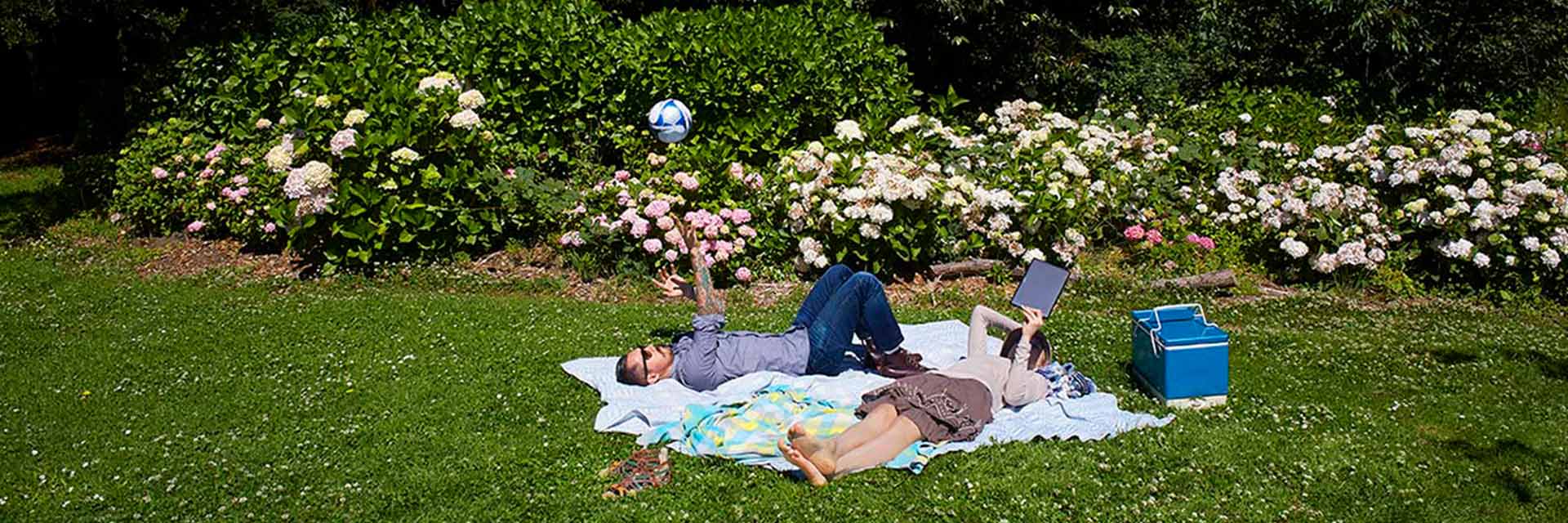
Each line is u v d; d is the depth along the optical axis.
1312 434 5.07
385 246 8.41
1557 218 8.30
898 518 4.19
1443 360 6.45
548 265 8.41
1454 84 13.16
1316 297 8.10
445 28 9.97
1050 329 6.80
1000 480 4.49
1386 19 12.30
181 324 6.95
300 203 8.07
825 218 8.02
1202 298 7.95
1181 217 9.02
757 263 8.19
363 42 9.79
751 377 5.42
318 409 5.36
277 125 9.29
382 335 6.55
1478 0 12.66
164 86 11.63
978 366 5.20
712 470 4.59
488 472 4.60
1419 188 8.78
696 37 9.63
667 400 5.30
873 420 4.70
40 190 12.56
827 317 5.52
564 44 9.45
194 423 5.21
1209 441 4.91
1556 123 13.83
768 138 9.42
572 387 5.62
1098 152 9.08
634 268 8.08
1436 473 4.71
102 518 4.27
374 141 8.05
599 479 4.53
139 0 13.54
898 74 10.49
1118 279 8.21
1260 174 9.42
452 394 5.52
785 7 10.97
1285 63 13.73
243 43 9.91
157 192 9.65
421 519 4.22
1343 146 9.45
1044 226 8.34
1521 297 8.28
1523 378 6.10
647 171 8.65
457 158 8.52
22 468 4.73
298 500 4.38
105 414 5.36
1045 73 14.30
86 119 14.09
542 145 9.60
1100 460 4.70
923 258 8.23
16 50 15.55
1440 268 8.60
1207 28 13.79
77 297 7.82
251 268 8.69
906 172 8.28
